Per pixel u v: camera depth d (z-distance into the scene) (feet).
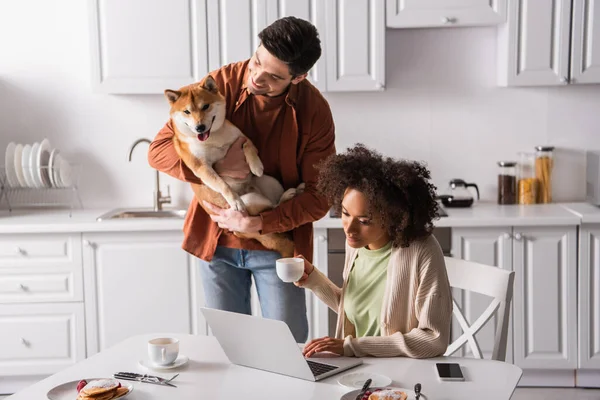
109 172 13.38
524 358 11.82
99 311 11.83
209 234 8.13
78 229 11.55
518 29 12.05
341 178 6.08
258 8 11.98
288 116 7.78
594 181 12.38
